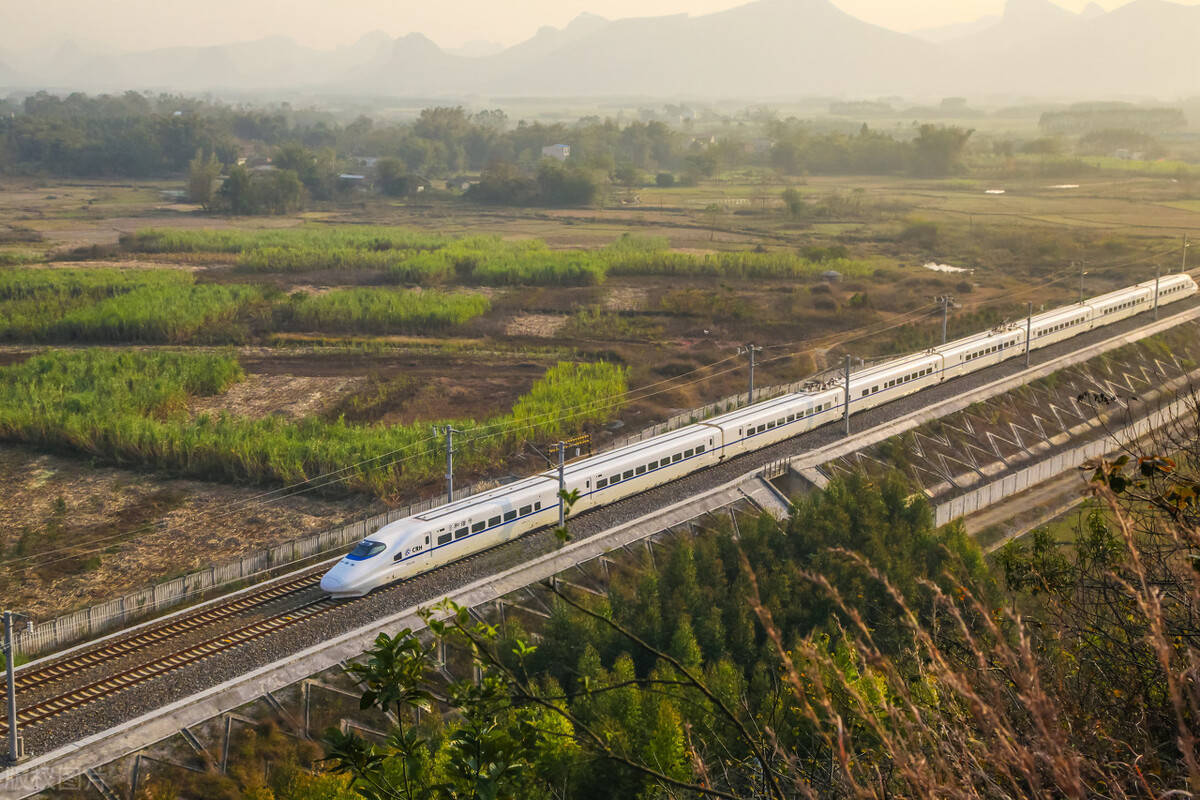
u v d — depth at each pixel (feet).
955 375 257.55
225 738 114.32
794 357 293.64
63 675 126.00
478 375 277.64
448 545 154.30
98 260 457.27
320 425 225.15
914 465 210.79
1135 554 27.66
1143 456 39.04
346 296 350.23
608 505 178.81
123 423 220.84
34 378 260.42
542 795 81.61
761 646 130.11
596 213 638.53
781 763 45.78
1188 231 485.15
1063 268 424.46
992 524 193.88
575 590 144.15
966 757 29.60
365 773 36.19
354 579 143.84
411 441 211.00
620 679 101.86
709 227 565.94
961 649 40.45
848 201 602.44
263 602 145.69
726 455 200.95
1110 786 29.68
